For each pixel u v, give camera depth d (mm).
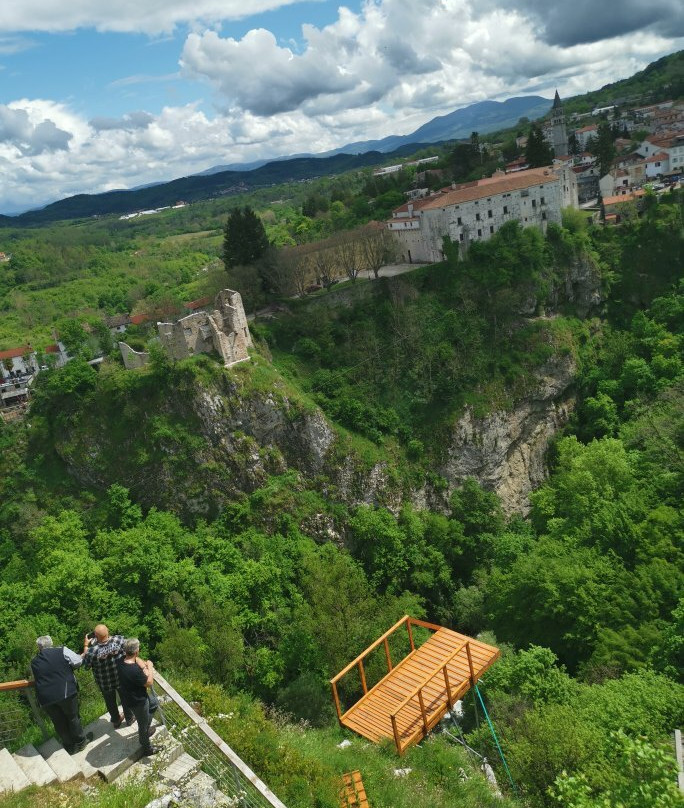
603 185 133125
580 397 100812
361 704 27531
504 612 52125
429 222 102938
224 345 77875
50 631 54094
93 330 114312
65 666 17078
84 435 78562
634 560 46719
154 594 61875
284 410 78062
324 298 95250
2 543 74062
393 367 90812
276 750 20719
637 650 36875
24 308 163500
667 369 91625
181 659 46812
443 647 28953
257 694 50594
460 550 74875
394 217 113062
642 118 191500
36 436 80188
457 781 25281
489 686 37375
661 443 60219
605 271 109438
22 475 78562
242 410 76625
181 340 77375
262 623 60250
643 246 110188
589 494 58938
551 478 81438
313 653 50656
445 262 100875
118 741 17562
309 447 78938
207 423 76188
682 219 109812
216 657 48781
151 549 64500
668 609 40125
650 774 20062
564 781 20391
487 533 77125
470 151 157875
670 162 135875
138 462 76438
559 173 113188
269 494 75250
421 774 24391
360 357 90375
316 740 25875
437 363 90688
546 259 103188
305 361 88875
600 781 24844
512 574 52500
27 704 24750
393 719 24406
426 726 25609
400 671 28359
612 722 29219
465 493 80562
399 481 82562
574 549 50438
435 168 161875
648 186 118438
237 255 99688
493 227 103000
